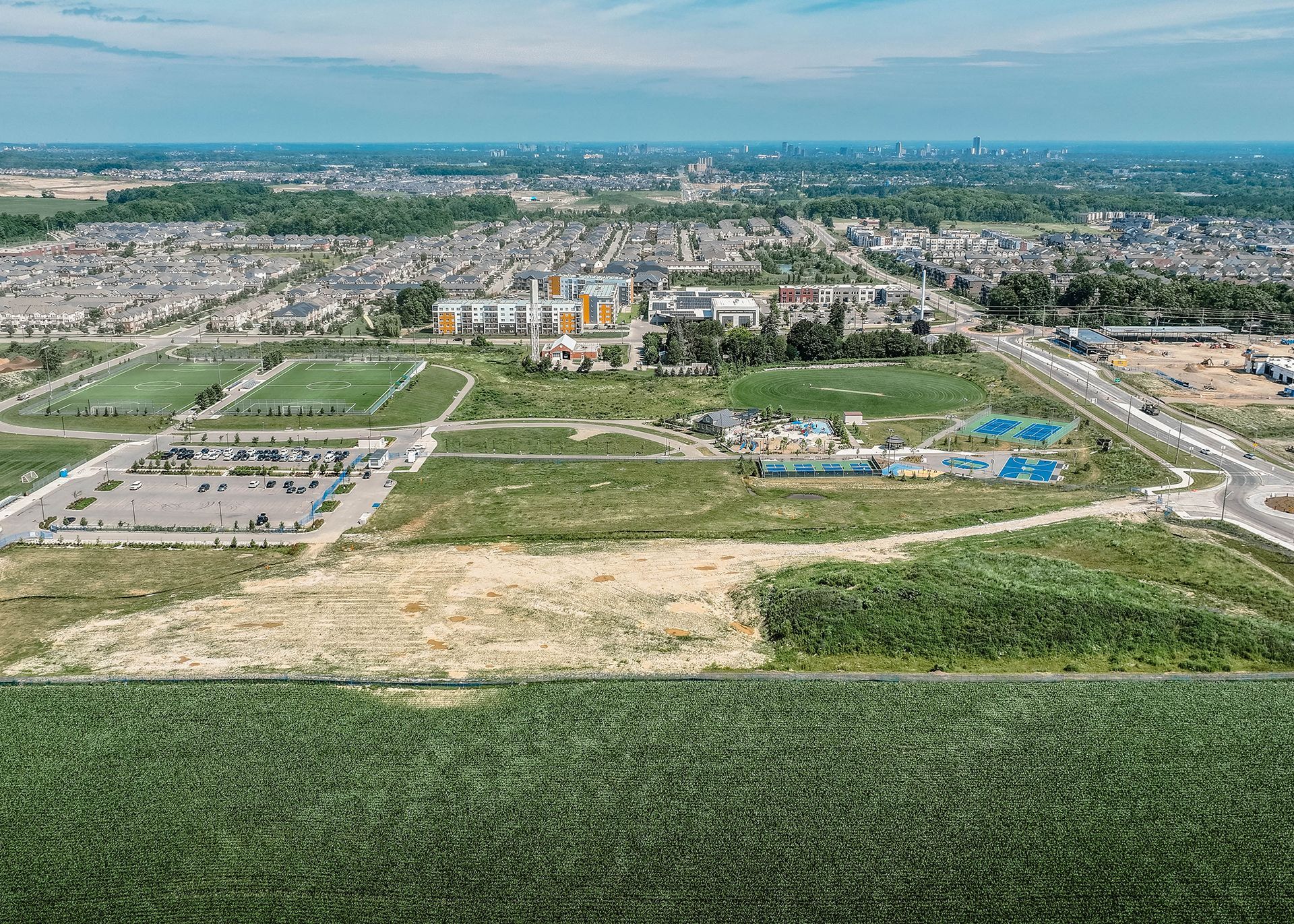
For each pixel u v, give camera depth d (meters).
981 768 121.62
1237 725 130.12
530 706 132.62
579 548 187.88
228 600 164.38
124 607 163.38
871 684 139.25
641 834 110.44
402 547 189.62
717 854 107.69
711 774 120.00
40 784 117.38
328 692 135.50
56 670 141.25
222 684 137.25
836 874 105.25
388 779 118.69
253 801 115.00
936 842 109.69
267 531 199.12
